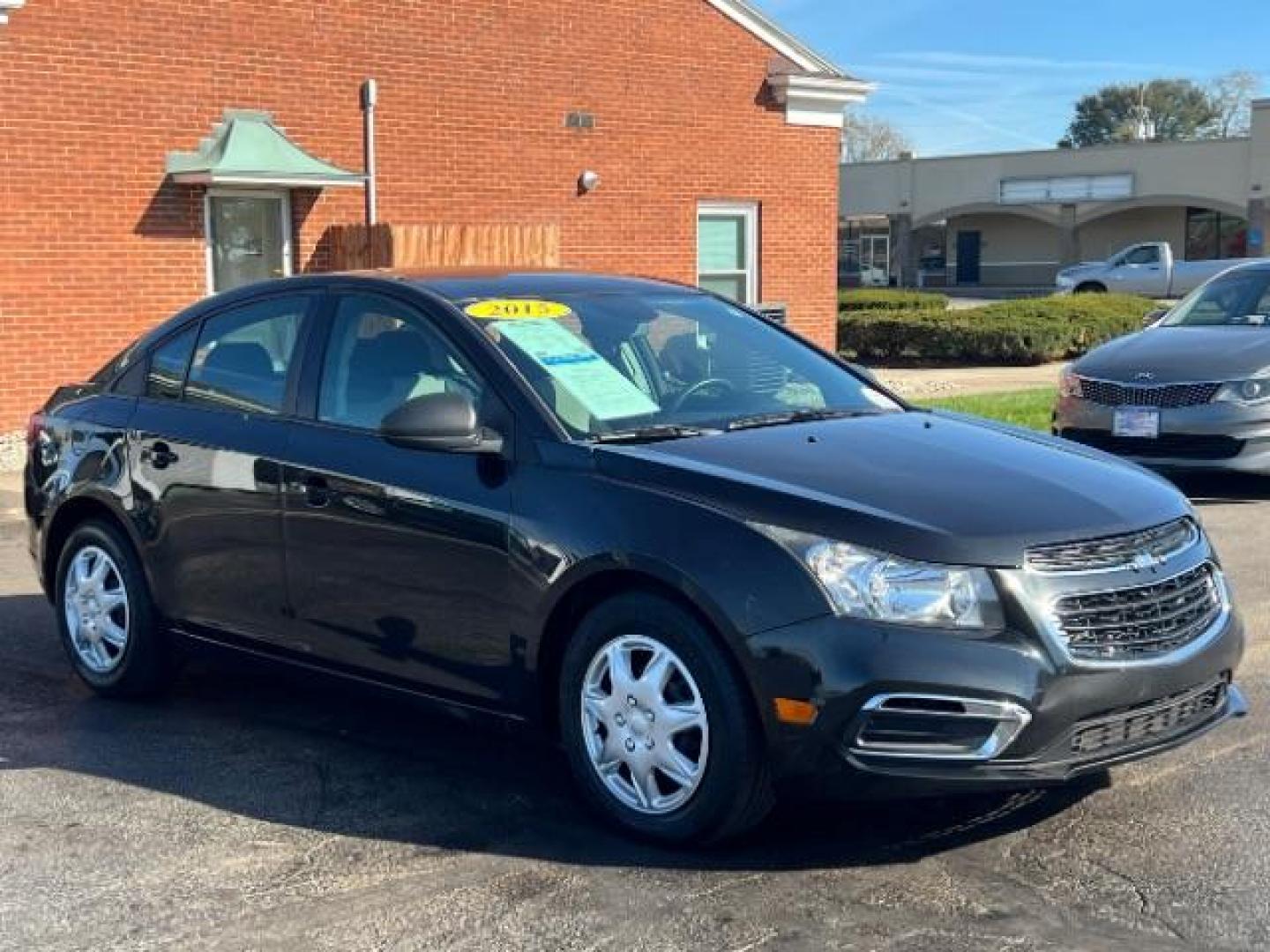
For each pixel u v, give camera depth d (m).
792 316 18.75
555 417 4.63
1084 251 52.72
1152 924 3.77
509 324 5.01
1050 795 4.68
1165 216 50.75
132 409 5.90
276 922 3.85
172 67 13.57
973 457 4.57
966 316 21.97
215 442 5.44
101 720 5.68
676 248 17.48
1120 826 4.43
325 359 5.29
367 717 5.70
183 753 5.27
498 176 15.91
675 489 4.25
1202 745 5.15
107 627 5.92
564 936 3.74
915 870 4.12
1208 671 4.32
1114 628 4.08
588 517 4.33
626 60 16.77
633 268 17.12
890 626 3.89
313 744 5.36
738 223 18.25
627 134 16.89
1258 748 5.11
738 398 5.14
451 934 3.76
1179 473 10.38
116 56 13.23
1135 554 4.18
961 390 17.41
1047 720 3.92
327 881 4.11
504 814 4.62
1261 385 9.62
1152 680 4.11
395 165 15.14
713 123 17.64
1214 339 10.16
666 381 5.10
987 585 3.94
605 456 4.44
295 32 14.30
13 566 8.64
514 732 4.64
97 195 13.26
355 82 14.77
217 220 14.12
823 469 4.34
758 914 3.85
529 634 4.47
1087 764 4.02
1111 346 10.57
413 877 4.13
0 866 4.25
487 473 4.63
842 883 4.04
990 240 55.47
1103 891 3.97
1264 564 8.08
